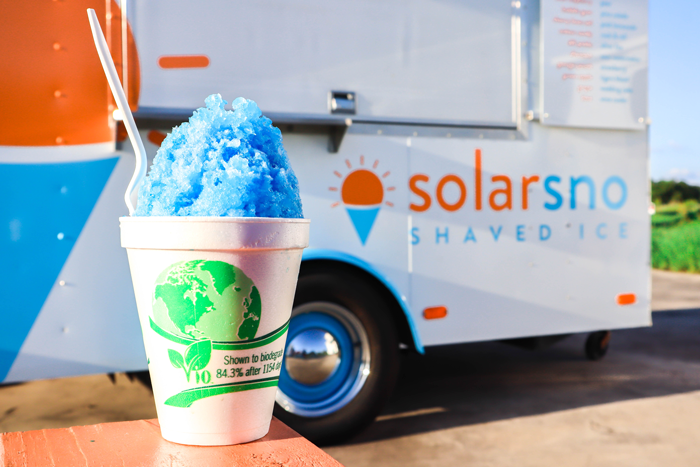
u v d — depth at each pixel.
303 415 2.54
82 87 2.18
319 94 2.56
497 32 2.87
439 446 2.64
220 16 2.41
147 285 0.79
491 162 2.86
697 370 4.07
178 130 0.86
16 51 2.09
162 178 0.84
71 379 3.77
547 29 2.94
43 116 2.13
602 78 3.04
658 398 3.39
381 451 2.58
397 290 2.60
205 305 0.77
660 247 12.74
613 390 3.57
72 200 2.18
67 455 0.78
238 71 2.44
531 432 2.83
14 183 2.11
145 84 2.29
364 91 2.64
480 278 2.83
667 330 5.71
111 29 2.23
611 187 3.09
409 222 2.71
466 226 2.81
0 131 2.08
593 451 2.59
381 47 2.67
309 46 2.55
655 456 2.54
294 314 2.54
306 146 2.55
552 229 2.97
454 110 2.79
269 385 0.85
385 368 2.67
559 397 3.42
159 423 0.88
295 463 0.76
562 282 2.99
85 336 2.21
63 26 2.15
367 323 2.63
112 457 0.77
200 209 0.80
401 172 2.70
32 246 2.13
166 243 0.75
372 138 2.65
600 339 4.32
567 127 3.00
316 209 2.56
